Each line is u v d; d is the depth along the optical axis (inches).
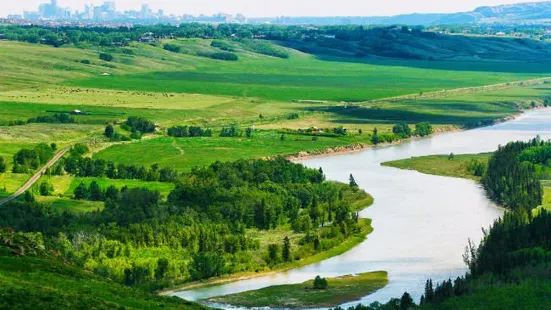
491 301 7613.2
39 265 7170.3
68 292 6333.7
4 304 5728.3
